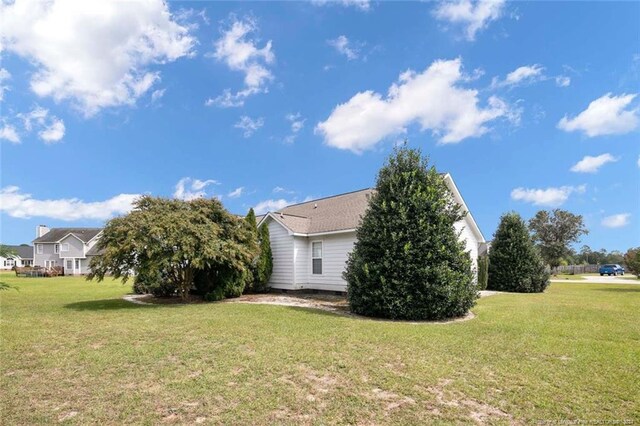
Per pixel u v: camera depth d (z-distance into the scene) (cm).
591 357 554
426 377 464
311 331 727
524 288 1806
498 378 463
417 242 956
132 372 480
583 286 2277
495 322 858
